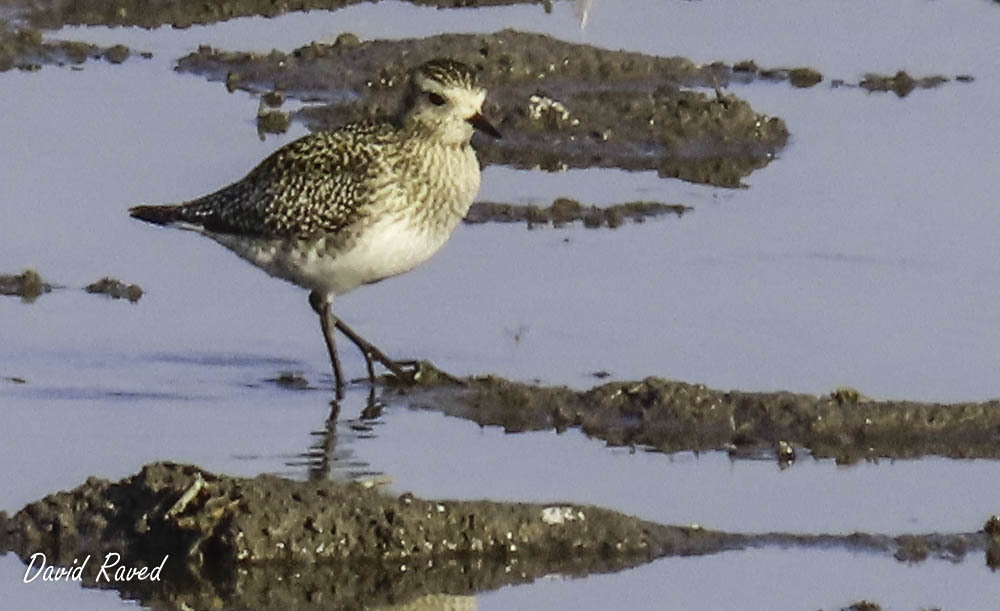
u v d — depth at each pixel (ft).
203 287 59.26
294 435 50.06
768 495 47.75
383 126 53.57
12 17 82.58
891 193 67.36
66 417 50.47
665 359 54.75
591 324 57.00
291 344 55.98
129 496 44.62
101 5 83.76
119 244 61.46
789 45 83.35
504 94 75.87
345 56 78.02
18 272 59.16
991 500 47.78
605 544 45.14
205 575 43.50
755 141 73.05
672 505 47.01
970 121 74.74
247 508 44.14
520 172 70.33
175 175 66.13
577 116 73.92
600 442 50.57
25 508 44.57
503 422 51.57
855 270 60.80
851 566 44.29
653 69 78.79
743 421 51.49
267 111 72.18
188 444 49.06
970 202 66.33
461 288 59.47
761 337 56.08
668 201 67.26
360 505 44.68
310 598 42.98
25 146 68.13
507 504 45.39
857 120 75.15
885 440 51.11
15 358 53.93
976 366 54.34
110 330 56.03
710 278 60.23
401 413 52.01
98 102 73.10
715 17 86.74
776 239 63.52
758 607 42.22
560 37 83.10
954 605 42.42
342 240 52.90
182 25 83.30
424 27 83.87
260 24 83.71
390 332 56.44
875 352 55.11
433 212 53.83
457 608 42.50
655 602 42.47
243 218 53.36
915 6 88.33
